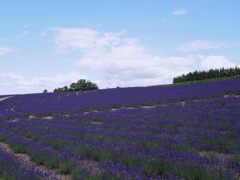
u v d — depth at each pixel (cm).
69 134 1209
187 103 2136
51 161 759
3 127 1805
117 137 1039
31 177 589
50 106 3391
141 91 4216
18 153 1016
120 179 538
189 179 559
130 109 2161
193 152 742
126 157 718
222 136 891
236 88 2830
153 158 672
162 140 902
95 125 1454
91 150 844
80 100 3894
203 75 6003
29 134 1352
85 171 626
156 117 1523
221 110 1488
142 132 1102
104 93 4734
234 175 529
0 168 675
